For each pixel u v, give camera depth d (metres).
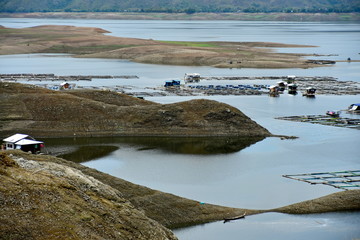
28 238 59.53
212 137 159.12
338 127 177.75
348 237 89.62
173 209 95.69
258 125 167.88
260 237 88.62
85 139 154.25
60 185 74.19
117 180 102.94
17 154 100.75
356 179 119.31
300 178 119.69
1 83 183.88
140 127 162.25
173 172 122.06
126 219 74.50
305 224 94.50
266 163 131.75
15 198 65.94
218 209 98.00
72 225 65.50
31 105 167.50
